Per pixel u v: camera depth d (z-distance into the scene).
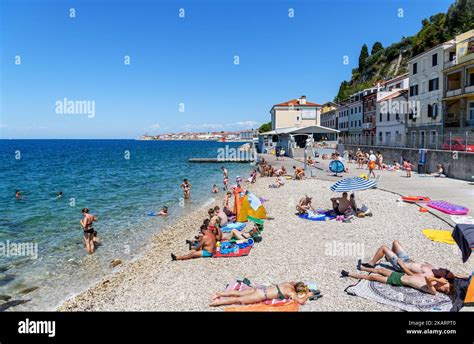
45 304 9.59
